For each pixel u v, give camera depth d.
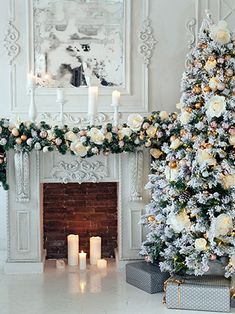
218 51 4.01
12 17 4.90
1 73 4.95
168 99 5.06
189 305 3.93
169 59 5.03
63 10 4.96
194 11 5.02
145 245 4.50
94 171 4.75
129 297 4.18
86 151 4.46
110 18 4.98
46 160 4.71
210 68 4.00
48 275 4.73
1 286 4.43
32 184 4.71
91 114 4.46
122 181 4.78
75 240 5.04
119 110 4.99
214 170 3.92
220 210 3.90
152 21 4.99
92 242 5.08
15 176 4.69
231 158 4.02
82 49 5.00
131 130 4.52
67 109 4.98
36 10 4.93
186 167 4.03
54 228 5.29
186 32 5.02
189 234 3.98
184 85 4.16
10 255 4.77
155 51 5.02
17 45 4.93
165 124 4.54
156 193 4.31
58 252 5.31
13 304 4.01
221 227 3.84
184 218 3.95
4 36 4.91
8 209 4.72
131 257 4.84
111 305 4.00
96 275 4.75
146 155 4.77
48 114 4.95
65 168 4.73
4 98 4.97
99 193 5.29
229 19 5.05
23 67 4.95
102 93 5.00
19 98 4.96
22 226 4.75
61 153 4.53
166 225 4.29
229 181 3.91
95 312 3.86
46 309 3.91
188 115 4.09
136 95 5.03
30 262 4.79
